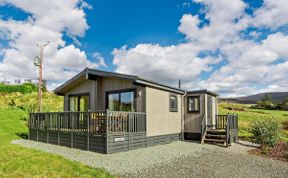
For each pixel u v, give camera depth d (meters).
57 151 9.81
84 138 10.29
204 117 14.08
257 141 12.52
